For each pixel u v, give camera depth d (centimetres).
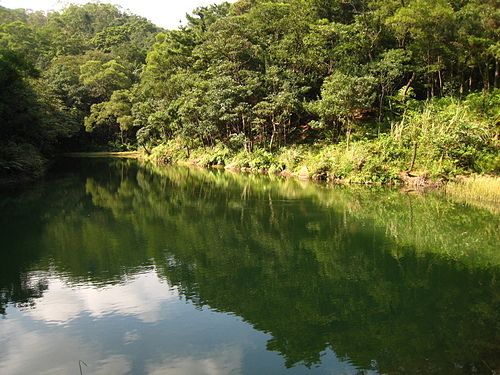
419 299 755
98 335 650
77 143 5975
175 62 5047
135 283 869
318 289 820
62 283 873
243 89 3122
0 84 2486
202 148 4053
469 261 952
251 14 4041
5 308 755
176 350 602
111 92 6075
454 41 2728
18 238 1232
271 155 3042
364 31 3058
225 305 755
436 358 560
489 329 638
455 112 2309
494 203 1598
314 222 1378
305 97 3209
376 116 3008
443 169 2048
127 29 9706
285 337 638
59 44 7806
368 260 981
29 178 2698
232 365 560
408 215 1428
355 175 2291
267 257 1025
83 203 1870
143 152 5044
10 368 557
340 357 575
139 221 1459
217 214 1556
